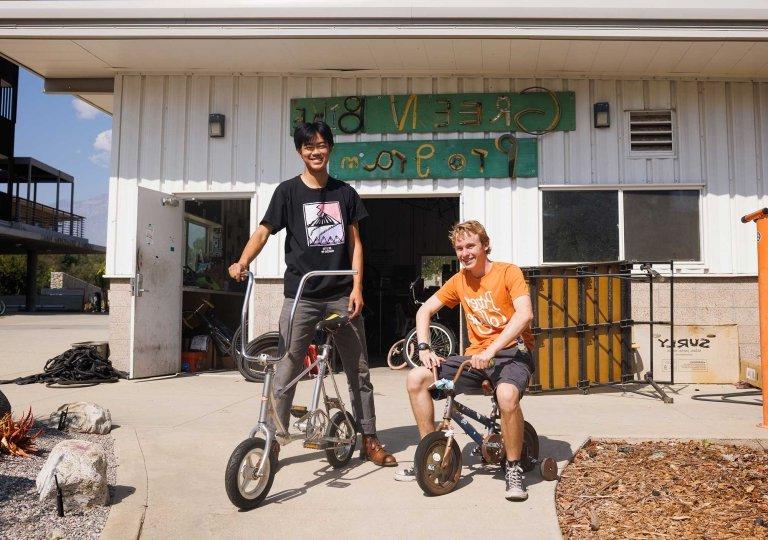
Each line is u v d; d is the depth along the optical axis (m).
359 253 3.99
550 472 3.59
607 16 6.60
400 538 2.88
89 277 62.56
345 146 8.00
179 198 8.09
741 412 5.39
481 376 3.52
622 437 4.43
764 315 4.82
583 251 7.70
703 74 7.67
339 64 7.71
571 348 6.23
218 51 7.37
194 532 2.93
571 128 7.79
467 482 3.61
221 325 8.77
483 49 7.12
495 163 7.82
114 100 8.12
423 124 7.94
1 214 27.47
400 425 5.02
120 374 7.47
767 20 6.52
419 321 3.71
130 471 3.72
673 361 6.85
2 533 2.78
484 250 3.65
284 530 2.96
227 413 5.40
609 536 2.90
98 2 6.80
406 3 6.68
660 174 7.69
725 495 3.36
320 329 3.65
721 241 7.59
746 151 7.68
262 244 3.85
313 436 3.57
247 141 8.05
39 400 5.93
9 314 26.25
